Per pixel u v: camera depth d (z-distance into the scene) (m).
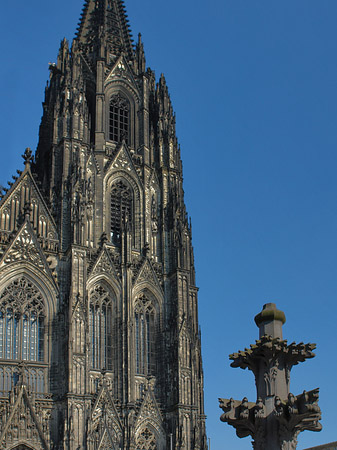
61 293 109.31
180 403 110.56
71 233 111.25
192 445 109.38
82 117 124.12
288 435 46.97
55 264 110.88
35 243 109.56
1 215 110.25
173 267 121.56
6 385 101.12
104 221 120.56
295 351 49.09
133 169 128.00
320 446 51.09
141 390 112.19
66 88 125.00
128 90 137.62
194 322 122.81
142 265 119.94
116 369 111.06
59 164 120.06
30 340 105.50
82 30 145.12
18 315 105.75
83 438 99.94
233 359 51.28
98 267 114.94
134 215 125.25
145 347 115.88
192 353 115.19
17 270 107.25
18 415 98.50
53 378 104.19
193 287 125.44
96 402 105.56
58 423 100.88
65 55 138.00
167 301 120.12
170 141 133.88
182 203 129.62
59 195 116.31
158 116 136.00
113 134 132.50
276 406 47.19
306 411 45.50
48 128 139.62
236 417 49.50
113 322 114.12
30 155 116.69
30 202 113.00
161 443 109.88
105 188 123.62
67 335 104.44
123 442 105.69
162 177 130.12
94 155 124.81
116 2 149.25
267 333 50.94
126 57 140.25
